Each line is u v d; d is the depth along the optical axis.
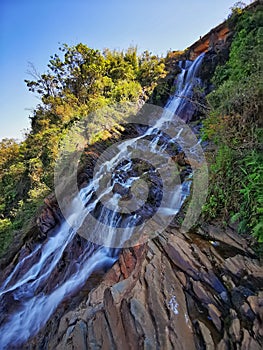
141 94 10.73
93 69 11.19
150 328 2.11
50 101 11.58
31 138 12.45
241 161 3.23
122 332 2.24
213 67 7.83
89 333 2.49
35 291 4.74
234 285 2.36
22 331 3.87
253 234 2.63
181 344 1.99
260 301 2.09
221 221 3.21
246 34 5.91
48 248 5.58
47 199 6.48
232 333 1.98
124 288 2.58
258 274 2.42
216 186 3.41
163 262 2.72
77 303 3.48
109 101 9.80
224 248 2.83
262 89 3.44
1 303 4.68
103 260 4.28
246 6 7.42
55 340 2.87
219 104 4.78
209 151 4.32
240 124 3.54
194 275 2.54
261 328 1.93
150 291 2.38
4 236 8.14
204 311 2.21
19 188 10.66
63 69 12.01
